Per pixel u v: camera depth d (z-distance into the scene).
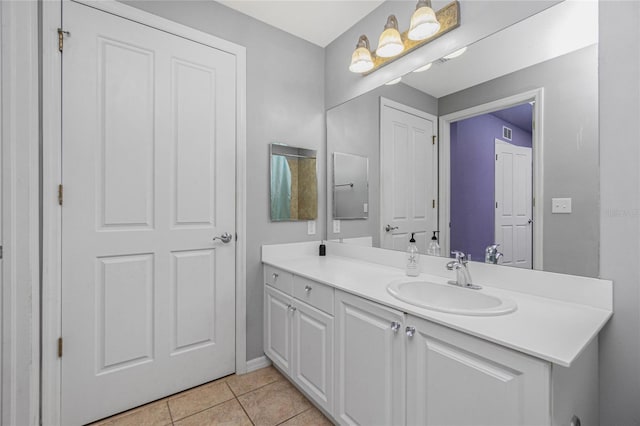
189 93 1.83
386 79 1.97
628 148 1.06
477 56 1.50
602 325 0.99
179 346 1.81
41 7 1.42
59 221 1.46
